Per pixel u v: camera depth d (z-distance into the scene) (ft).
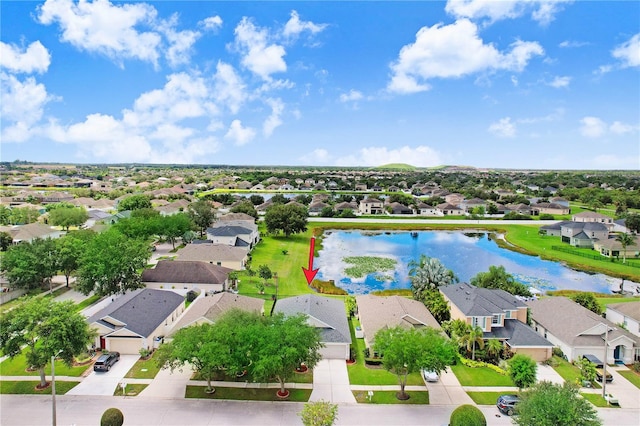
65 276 253.44
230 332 127.54
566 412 98.99
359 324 185.68
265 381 125.70
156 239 367.04
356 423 114.01
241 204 487.61
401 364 123.03
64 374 138.10
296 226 393.09
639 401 128.16
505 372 143.74
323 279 271.69
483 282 216.33
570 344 154.71
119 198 582.35
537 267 314.96
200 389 129.90
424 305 196.54
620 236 331.57
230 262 271.08
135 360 148.66
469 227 469.98
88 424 111.96
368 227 463.83
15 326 125.80
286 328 127.95
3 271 220.02
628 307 185.26
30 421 112.68
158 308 177.06
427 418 117.08
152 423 112.47
